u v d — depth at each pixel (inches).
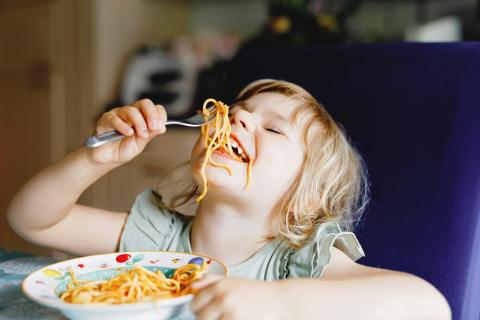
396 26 99.7
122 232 38.1
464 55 37.7
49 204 33.8
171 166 90.7
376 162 37.9
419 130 37.0
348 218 37.2
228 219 34.8
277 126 35.8
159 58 106.0
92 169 32.7
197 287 22.6
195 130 89.6
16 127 118.5
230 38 107.8
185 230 37.4
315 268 30.7
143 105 32.1
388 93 39.5
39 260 35.1
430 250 33.9
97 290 24.3
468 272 32.7
